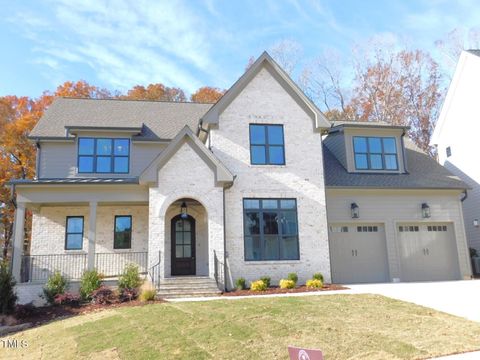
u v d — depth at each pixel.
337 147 22.98
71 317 13.13
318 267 18.33
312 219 18.78
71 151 20.41
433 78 39.94
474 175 24.30
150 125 22.36
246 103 19.38
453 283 17.86
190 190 17.27
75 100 24.48
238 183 18.47
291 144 19.38
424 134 38.75
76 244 19.95
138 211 20.67
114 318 12.06
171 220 20.22
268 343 8.88
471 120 24.69
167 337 9.73
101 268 19.77
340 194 20.36
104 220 20.31
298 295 14.28
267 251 18.17
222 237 17.16
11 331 12.48
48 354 9.78
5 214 33.19
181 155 17.52
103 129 20.28
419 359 7.65
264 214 18.50
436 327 9.66
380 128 22.12
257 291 16.09
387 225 20.52
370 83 41.62
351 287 16.56
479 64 24.08
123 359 8.77
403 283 18.36
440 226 21.39
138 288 15.34
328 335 9.21
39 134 20.47
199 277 16.62
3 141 32.62
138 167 20.58
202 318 10.98
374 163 22.00
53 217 19.98
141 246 20.33
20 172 33.12
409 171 22.45
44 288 15.54
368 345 8.49
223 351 8.59
